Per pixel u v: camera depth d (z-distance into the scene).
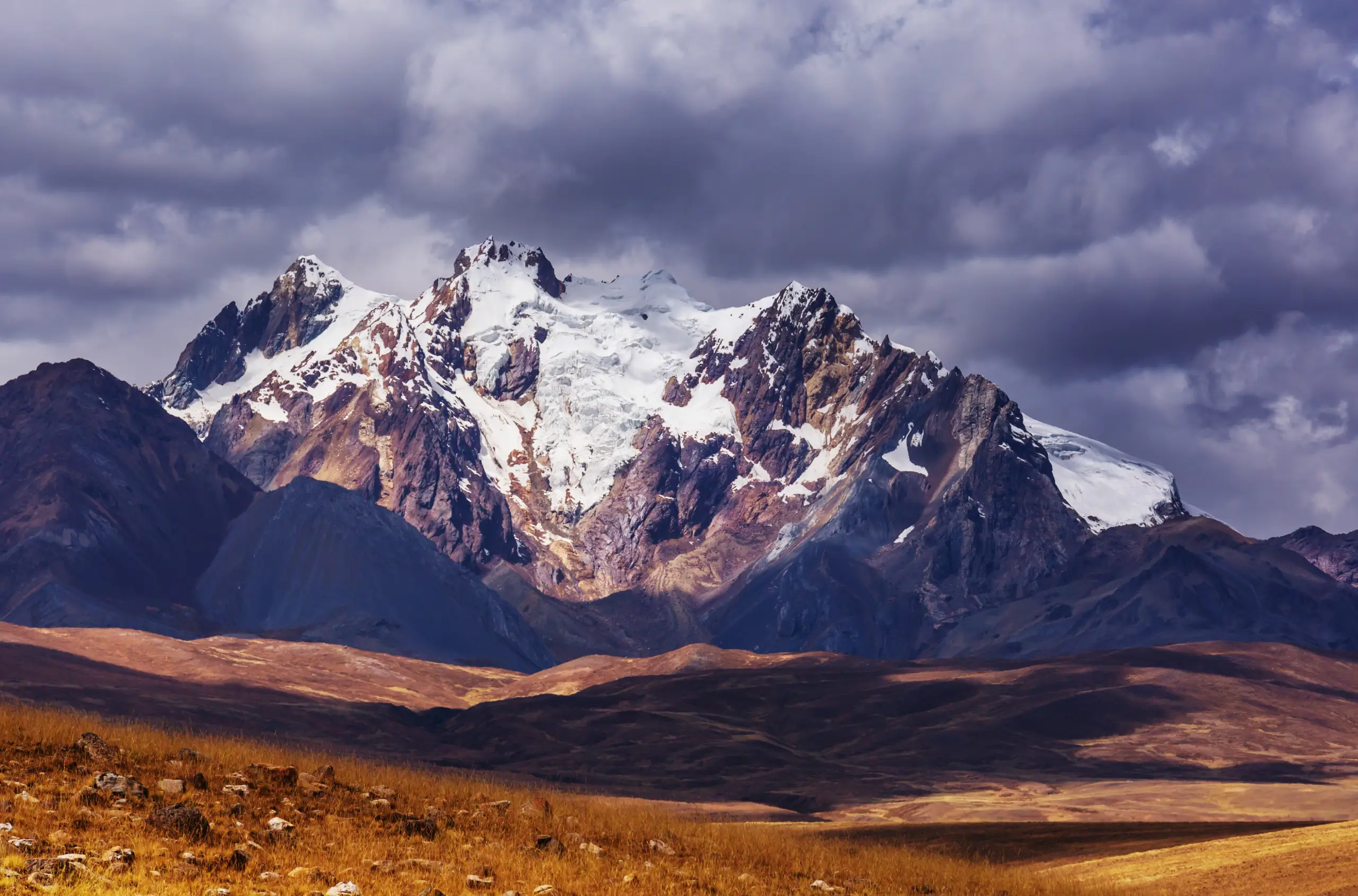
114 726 80.88
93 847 56.38
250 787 71.12
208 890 52.81
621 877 66.81
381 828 68.94
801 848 86.56
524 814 78.12
